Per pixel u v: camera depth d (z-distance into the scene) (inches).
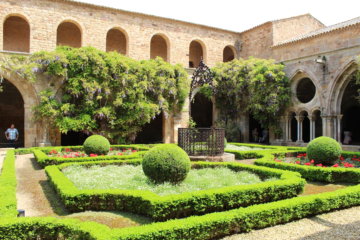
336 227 207.3
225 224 189.8
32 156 571.2
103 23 848.9
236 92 903.1
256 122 1073.5
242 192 238.5
